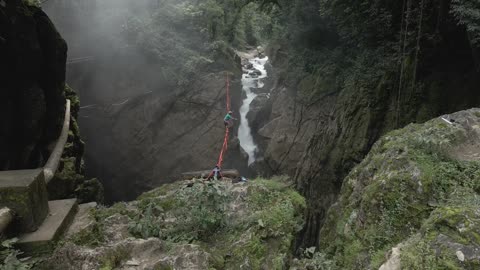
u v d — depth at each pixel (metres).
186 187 5.75
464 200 3.87
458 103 9.80
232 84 21.50
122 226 5.14
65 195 9.02
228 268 4.43
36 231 4.60
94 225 4.98
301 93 17.75
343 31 13.81
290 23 18.31
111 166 20.64
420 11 10.23
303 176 14.98
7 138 6.89
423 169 4.45
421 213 4.14
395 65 11.58
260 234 4.97
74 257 4.07
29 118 7.23
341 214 6.02
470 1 7.62
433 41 10.36
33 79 7.25
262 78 25.34
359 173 6.29
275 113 19.78
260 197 5.95
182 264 4.11
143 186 20.47
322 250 6.17
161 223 5.30
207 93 20.47
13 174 4.89
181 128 20.36
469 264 2.84
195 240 4.86
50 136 8.49
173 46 20.88
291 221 5.34
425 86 10.57
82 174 11.42
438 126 5.39
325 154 13.53
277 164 17.36
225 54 22.81
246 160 20.91
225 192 5.36
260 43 36.88
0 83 6.52
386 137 6.30
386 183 4.59
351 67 14.37
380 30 12.19
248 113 22.83
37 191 4.80
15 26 6.49
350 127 12.45
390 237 4.20
